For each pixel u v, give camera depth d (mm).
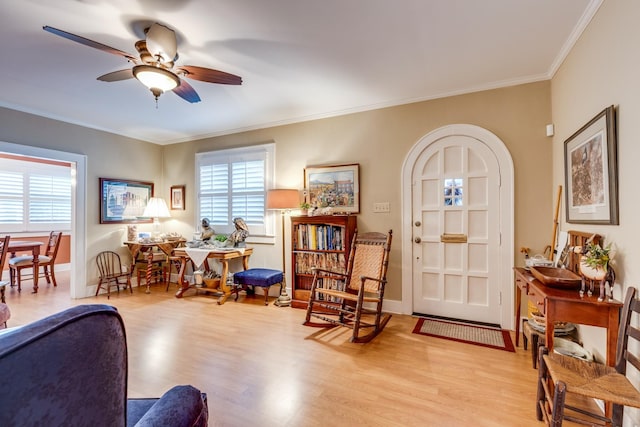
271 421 1734
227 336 2912
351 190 3797
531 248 2988
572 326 2365
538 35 2254
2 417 515
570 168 2416
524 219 3018
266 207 4410
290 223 4246
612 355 1631
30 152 3773
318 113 3947
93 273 4441
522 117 3020
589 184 2053
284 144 4281
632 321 1611
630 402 1274
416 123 3469
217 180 4840
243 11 1934
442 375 2209
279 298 3949
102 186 4547
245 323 3260
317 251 3752
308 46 2373
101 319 643
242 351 2600
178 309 3762
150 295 4441
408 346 2688
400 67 2730
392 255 3594
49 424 571
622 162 1687
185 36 2211
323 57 2541
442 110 3344
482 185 3189
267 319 3391
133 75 2207
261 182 4453
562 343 2248
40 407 555
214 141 4910
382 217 3645
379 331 2965
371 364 2371
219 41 2281
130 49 2367
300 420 1741
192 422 952
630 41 1595
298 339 2842
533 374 2221
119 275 4477
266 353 2561
